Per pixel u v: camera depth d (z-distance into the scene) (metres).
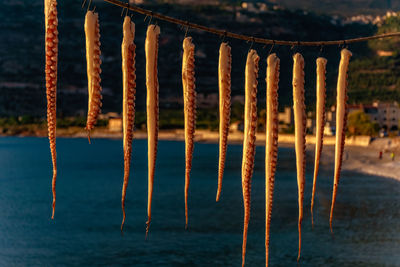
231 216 68.56
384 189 89.06
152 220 67.19
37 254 51.59
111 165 160.62
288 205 75.31
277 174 118.00
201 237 57.09
